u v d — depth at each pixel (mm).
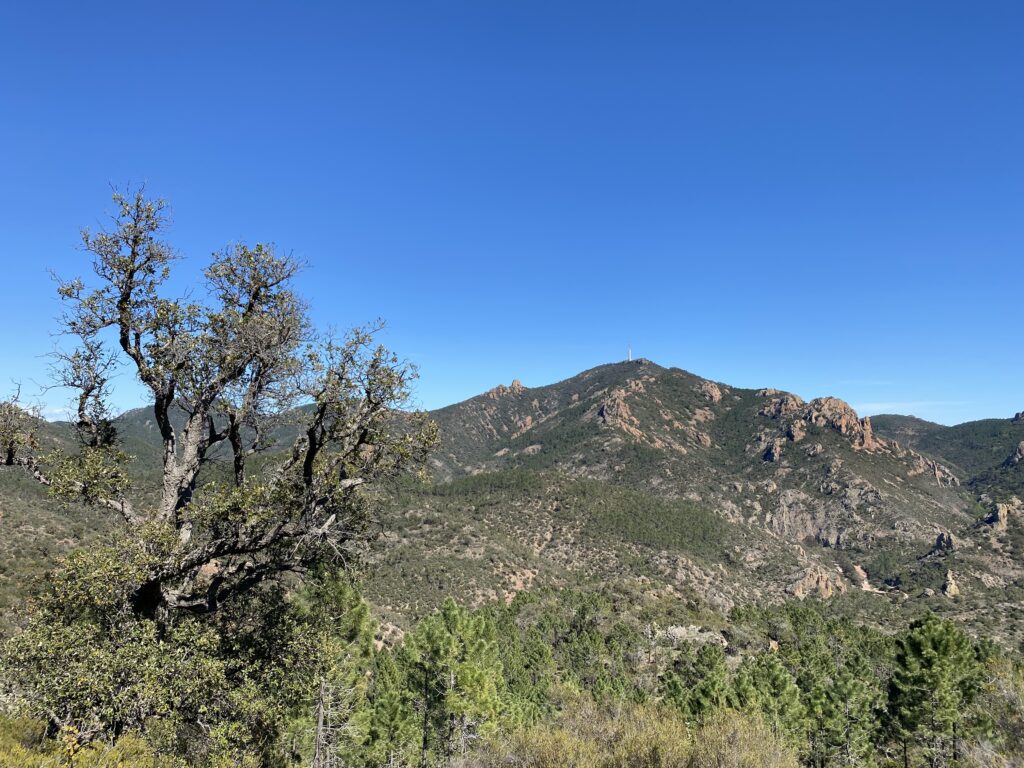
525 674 44625
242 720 11195
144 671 9570
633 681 52219
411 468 13852
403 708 26422
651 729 13055
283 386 13133
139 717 9695
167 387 12469
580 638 58688
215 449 13945
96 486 11945
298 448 13492
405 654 27781
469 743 25969
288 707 12766
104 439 12992
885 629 106938
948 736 29172
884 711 35312
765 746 12258
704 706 31031
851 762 34250
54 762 7543
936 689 29109
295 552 12914
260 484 11859
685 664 53281
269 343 12836
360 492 13945
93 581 9789
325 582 15562
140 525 11125
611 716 15430
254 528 12062
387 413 13273
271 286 13922
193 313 12398
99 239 11773
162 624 11336
